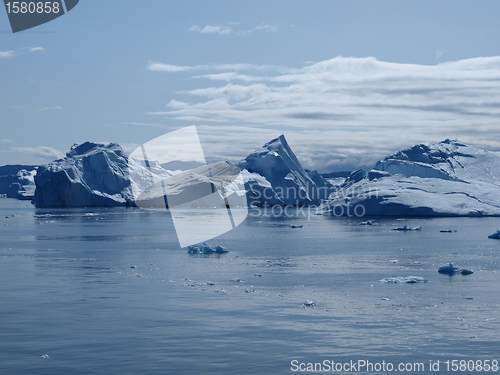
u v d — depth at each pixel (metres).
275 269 30.17
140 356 13.28
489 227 71.75
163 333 15.37
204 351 13.71
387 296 21.45
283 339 14.84
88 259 34.94
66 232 63.12
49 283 24.28
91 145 170.38
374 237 56.34
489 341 14.73
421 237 56.03
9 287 23.09
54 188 150.50
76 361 12.88
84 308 18.64
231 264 32.50
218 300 20.36
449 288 23.47
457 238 54.56
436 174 111.25
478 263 33.50
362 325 16.41
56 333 15.30
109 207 149.12
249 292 22.28
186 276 27.05
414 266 31.84
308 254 39.19
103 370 12.27
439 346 14.26
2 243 48.22
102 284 24.08
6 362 12.78
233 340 14.71
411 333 15.52
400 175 107.81
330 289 23.20
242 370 12.38
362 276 27.38
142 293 21.77
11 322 16.53
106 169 157.00
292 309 18.73
